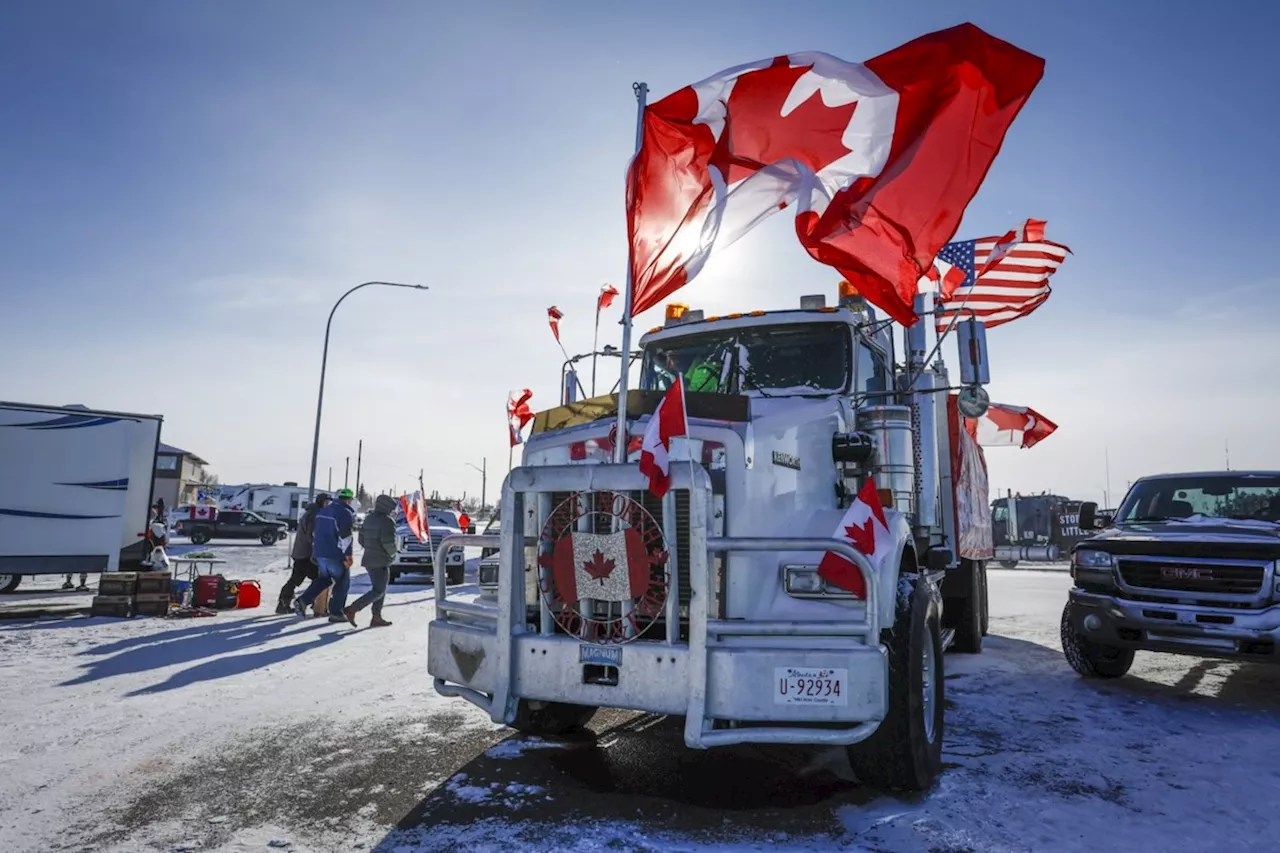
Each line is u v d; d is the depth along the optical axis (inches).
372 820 137.3
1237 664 300.5
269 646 319.3
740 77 174.2
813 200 174.2
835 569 137.0
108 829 132.5
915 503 235.9
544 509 153.6
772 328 222.1
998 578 828.6
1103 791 154.4
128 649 308.3
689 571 140.0
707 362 228.7
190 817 138.0
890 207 173.3
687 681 134.3
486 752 178.2
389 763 169.3
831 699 130.6
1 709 212.8
